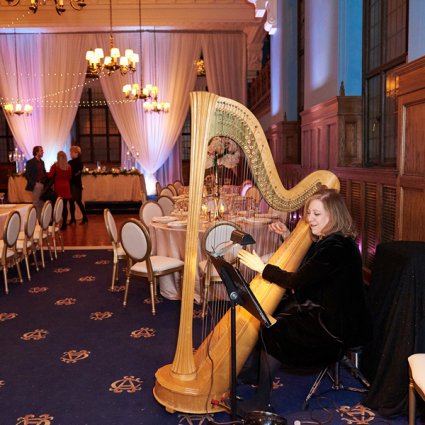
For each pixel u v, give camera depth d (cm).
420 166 317
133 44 1198
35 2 644
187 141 1484
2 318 436
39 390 302
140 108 1234
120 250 525
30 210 574
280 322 261
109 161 1505
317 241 271
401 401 259
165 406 272
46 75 1207
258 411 236
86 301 484
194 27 1149
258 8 955
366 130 546
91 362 341
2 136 1468
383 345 277
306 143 729
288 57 881
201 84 1441
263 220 471
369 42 535
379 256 293
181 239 468
